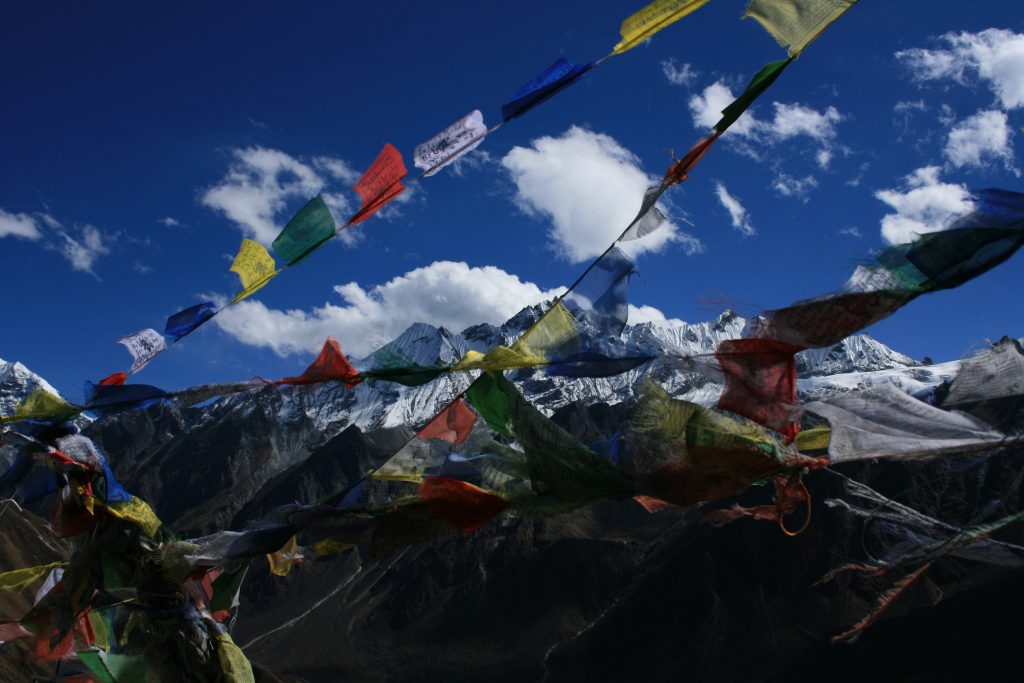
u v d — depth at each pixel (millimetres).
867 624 4094
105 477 6590
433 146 4922
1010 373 4301
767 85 4242
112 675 6414
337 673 109438
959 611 71000
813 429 5141
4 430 6320
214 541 5906
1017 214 3748
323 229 5184
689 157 4488
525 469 5449
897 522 4344
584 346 4527
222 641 6656
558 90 4590
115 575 6621
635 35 4434
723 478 4664
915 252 3881
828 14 4047
